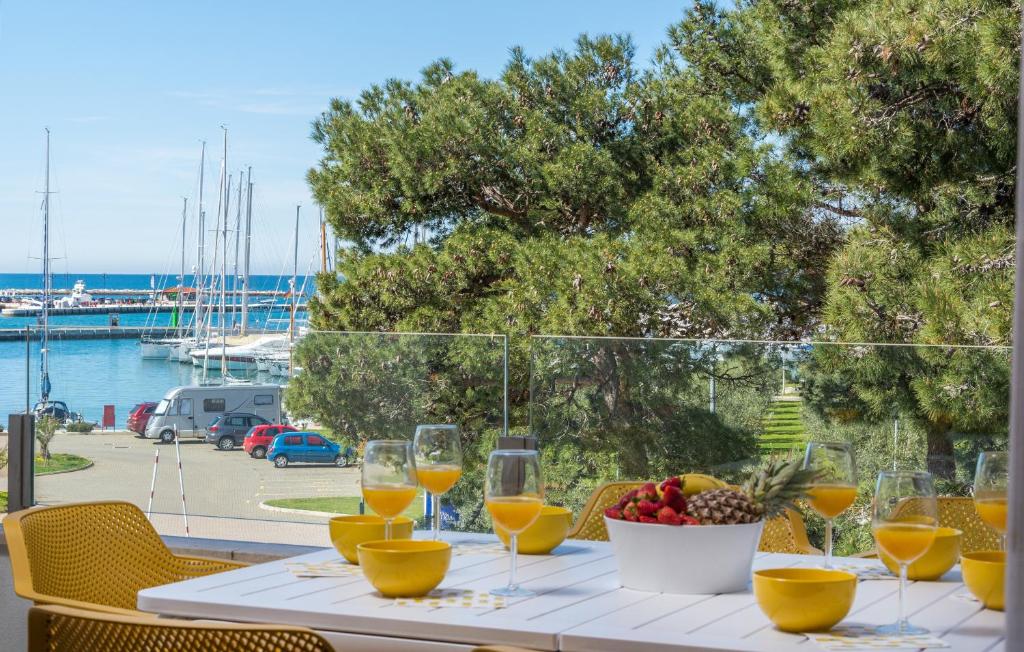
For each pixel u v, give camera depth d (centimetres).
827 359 440
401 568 197
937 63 620
